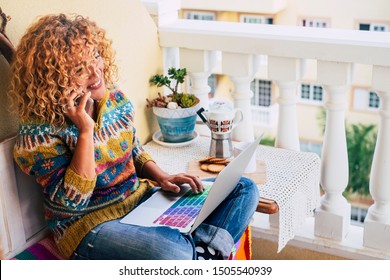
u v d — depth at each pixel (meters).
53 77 1.71
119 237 1.78
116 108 1.93
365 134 9.78
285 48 2.29
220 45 2.41
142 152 2.08
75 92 1.74
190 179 2.01
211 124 2.27
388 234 2.33
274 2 9.29
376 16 9.31
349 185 9.93
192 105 2.40
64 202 1.75
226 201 1.96
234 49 2.39
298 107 10.12
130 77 2.36
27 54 1.72
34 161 1.76
